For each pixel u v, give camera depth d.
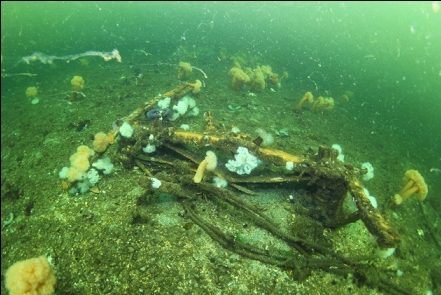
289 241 3.71
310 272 3.38
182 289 2.99
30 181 5.05
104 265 3.23
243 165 4.13
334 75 15.72
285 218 4.07
